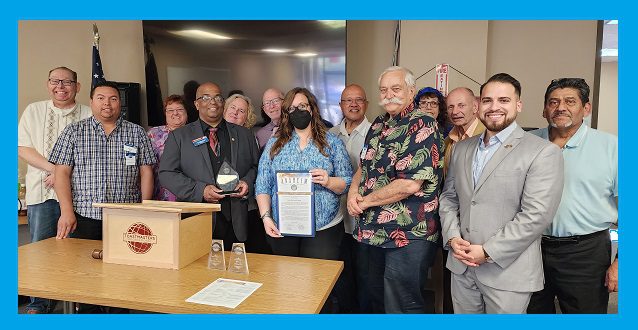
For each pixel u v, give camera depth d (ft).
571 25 10.94
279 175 7.05
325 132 7.41
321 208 7.18
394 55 11.36
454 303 6.59
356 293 8.81
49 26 12.44
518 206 5.76
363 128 9.34
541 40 11.09
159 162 8.56
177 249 5.73
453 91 8.64
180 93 12.02
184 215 6.21
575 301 6.36
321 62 11.17
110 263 5.98
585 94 6.20
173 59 11.96
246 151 8.34
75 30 12.51
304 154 7.25
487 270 5.91
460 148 6.47
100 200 7.95
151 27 11.96
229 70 11.73
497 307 5.87
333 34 11.03
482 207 5.89
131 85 11.71
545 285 6.69
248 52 11.56
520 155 5.69
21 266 5.84
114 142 8.07
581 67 10.96
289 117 7.33
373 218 6.74
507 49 11.24
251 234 8.79
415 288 6.64
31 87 12.48
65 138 7.81
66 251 6.54
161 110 12.19
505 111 5.72
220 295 4.98
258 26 11.42
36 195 9.36
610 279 6.13
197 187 7.68
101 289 5.10
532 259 5.80
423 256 6.52
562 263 6.39
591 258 6.25
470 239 5.99
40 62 12.48
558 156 5.60
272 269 5.89
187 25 11.78
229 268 5.70
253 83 11.62
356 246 8.43
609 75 10.90
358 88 9.36
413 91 6.68
